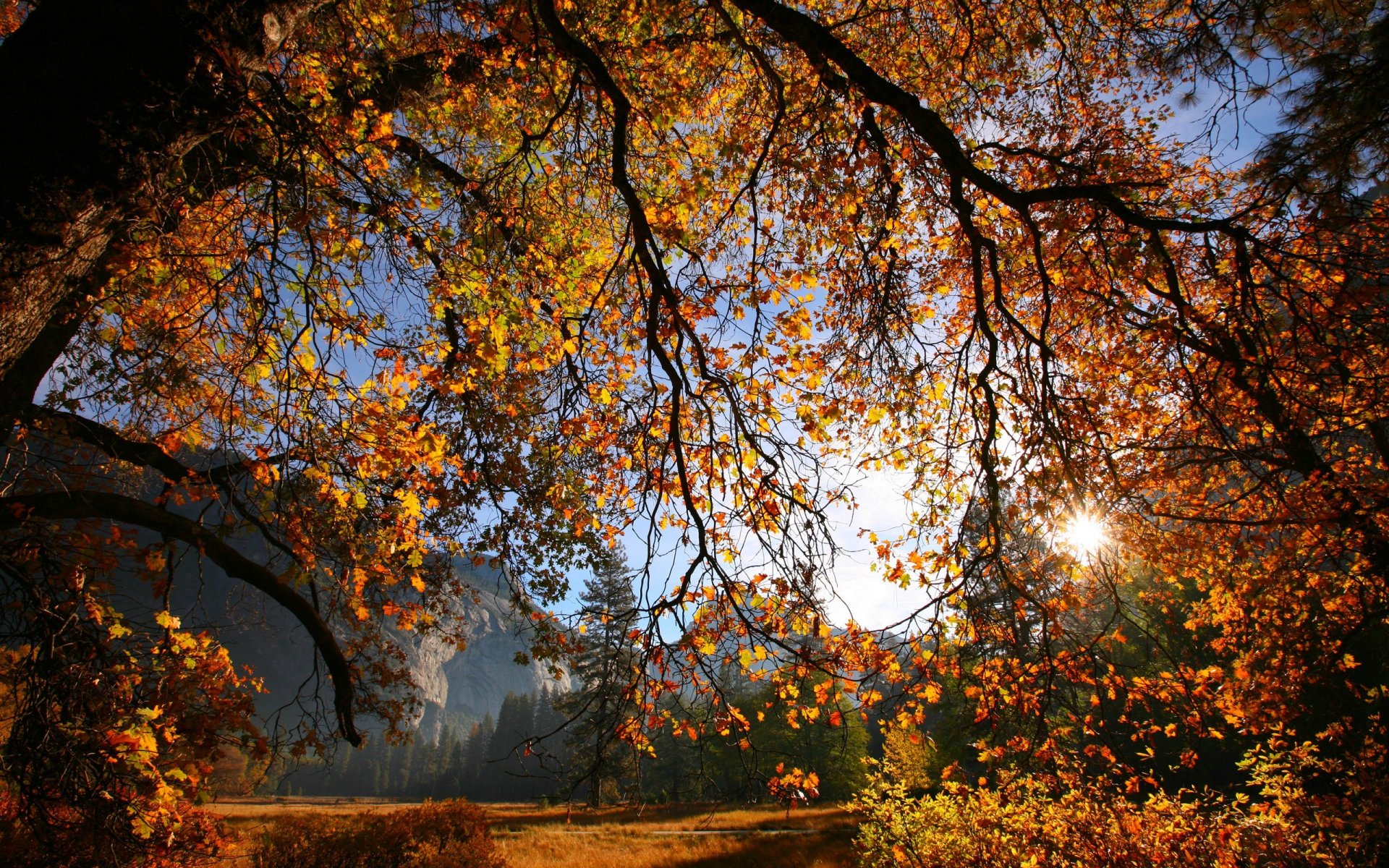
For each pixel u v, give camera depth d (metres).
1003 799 8.30
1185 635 8.55
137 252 2.91
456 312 4.46
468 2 4.45
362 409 3.56
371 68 4.75
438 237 3.92
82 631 3.41
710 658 3.90
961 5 5.25
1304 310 5.09
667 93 5.55
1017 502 4.76
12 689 3.26
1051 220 5.50
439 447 3.73
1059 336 6.73
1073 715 4.61
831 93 4.97
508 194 4.96
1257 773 7.60
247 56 2.44
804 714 4.21
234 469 3.88
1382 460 5.78
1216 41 4.57
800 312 4.60
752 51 4.49
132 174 2.21
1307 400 5.46
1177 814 7.46
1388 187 4.74
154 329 3.50
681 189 5.39
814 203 5.40
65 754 3.05
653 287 3.72
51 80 2.04
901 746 18.19
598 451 5.17
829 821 19.67
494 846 12.47
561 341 4.50
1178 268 6.27
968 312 7.01
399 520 4.16
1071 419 4.95
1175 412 6.69
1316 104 4.57
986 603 4.10
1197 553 7.19
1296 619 7.40
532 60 4.72
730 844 16.92
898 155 4.83
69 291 2.32
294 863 9.88
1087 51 5.60
